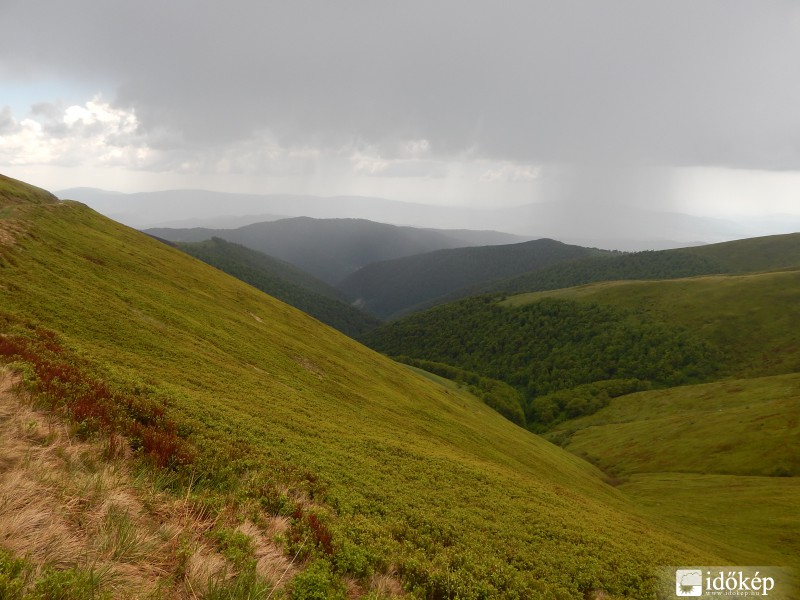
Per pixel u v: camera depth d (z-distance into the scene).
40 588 5.77
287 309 95.12
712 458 101.88
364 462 27.25
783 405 114.38
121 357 28.75
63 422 13.07
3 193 80.62
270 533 11.65
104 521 8.34
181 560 8.03
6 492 7.68
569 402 192.75
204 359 38.75
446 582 14.09
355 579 11.76
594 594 19.41
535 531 24.95
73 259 50.12
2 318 24.75
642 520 48.59
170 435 16.98
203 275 82.25
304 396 44.03
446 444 50.19
